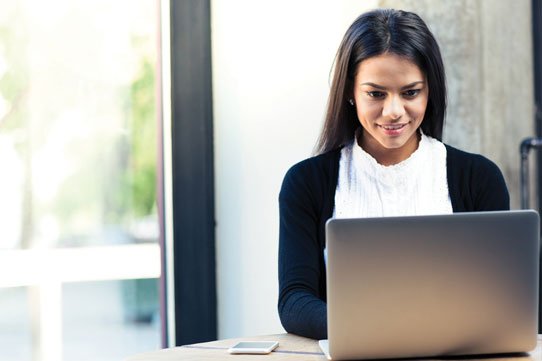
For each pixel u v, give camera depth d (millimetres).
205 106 3422
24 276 3361
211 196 3441
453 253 1742
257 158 3430
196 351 1980
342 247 1726
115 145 3477
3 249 3336
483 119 3738
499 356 1839
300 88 3426
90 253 3447
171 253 3473
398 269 1734
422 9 3574
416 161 2387
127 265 3494
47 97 3400
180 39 3410
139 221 3514
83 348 3449
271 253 3441
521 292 1782
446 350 1787
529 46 3887
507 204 2361
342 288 1736
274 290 3443
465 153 2414
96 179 3455
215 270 3461
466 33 3678
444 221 1736
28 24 3375
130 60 3492
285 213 2340
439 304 1753
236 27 3426
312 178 2373
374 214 2354
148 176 3520
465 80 3682
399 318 1749
